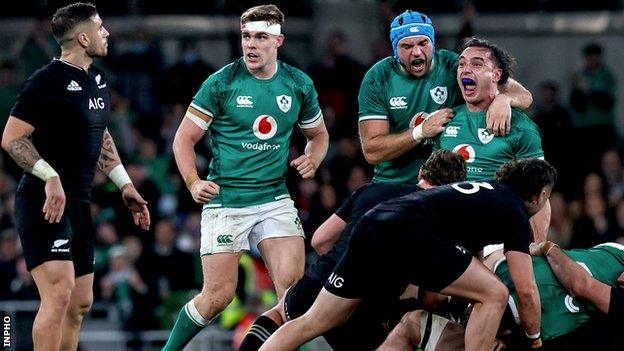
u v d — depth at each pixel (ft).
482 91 61.93
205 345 87.56
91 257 62.13
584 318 59.00
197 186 60.75
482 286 54.75
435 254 54.65
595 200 100.83
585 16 132.87
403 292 57.67
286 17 130.00
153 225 101.86
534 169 56.54
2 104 113.70
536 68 132.57
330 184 102.27
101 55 61.46
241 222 63.00
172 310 93.81
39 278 59.98
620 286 59.72
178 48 131.34
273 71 62.69
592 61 116.98
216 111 62.59
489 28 132.77
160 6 133.39
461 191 55.67
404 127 64.75
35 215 59.98
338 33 115.75
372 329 60.29
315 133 64.64
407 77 64.23
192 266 96.63
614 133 115.55
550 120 108.37
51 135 60.34
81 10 60.85
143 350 91.71
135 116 118.11
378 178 65.77
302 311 59.21
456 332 57.67
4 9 133.39
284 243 63.05
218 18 132.87
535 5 133.69
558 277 58.75
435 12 132.36
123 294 94.32
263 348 56.80
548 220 62.69
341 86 113.50
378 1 128.77
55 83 60.08
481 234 55.47
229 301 63.46
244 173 63.00
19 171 110.32
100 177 103.14
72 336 62.28
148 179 104.27
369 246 55.11
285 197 63.87
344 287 55.88
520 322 57.36
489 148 61.93
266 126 62.64
